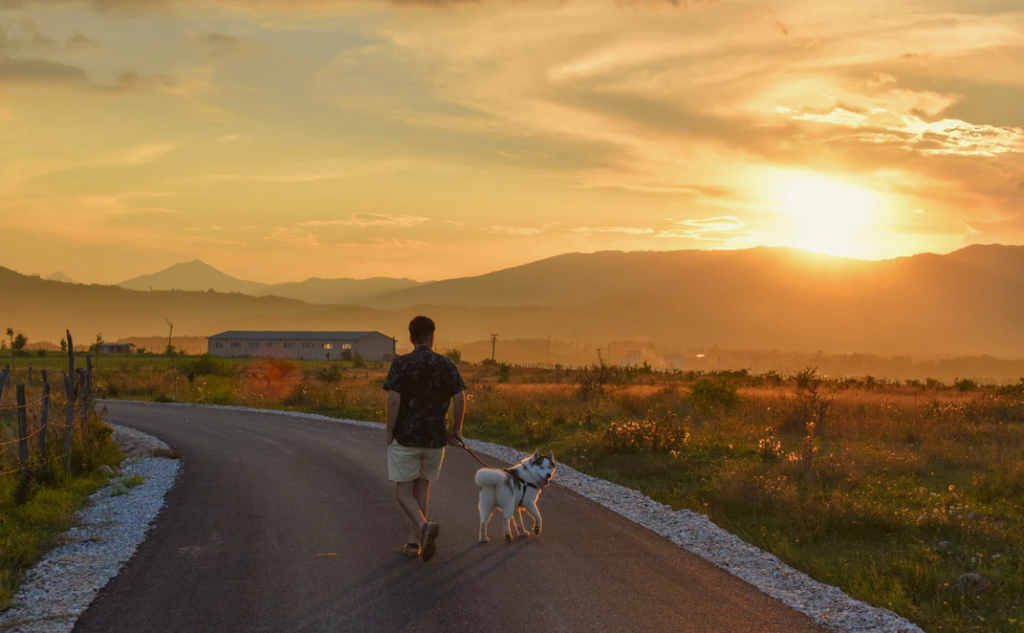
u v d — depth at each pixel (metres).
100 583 6.11
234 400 32.19
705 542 7.76
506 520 7.59
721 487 10.41
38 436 11.86
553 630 5.17
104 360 85.19
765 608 5.74
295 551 7.16
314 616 5.37
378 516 8.78
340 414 24.97
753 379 43.25
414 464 6.68
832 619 5.52
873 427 17.25
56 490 10.35
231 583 6.13
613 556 7.11
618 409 21.78
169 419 23.22
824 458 12.29
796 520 8.62
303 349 134.50
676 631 5.21
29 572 6.43
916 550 7.64
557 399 25.61
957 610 5.93
